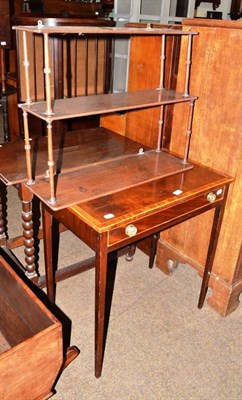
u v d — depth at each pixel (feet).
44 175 4.66
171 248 6.40
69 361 4.66
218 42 4.78
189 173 5.16
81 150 5.54
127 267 6.82
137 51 5.88
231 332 5.55
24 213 5.11
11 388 3.64
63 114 3.90
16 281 4.42
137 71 6.00
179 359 5.07
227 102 4.91
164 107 5.68
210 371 4.93
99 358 4.63
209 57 4.93
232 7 14.21
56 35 7.34
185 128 5.57
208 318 5.79
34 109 4.03
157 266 6.83
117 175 4.82
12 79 10.09
